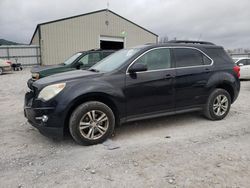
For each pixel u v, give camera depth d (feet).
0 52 85.87
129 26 100.01
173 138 14.17
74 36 90.33
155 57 15.28
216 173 10.09
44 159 11.60
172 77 15.39
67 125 13.21
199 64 16.79
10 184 9.48
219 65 17.57
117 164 10.98
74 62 27.66
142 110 14.69
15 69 77.92
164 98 15.30
